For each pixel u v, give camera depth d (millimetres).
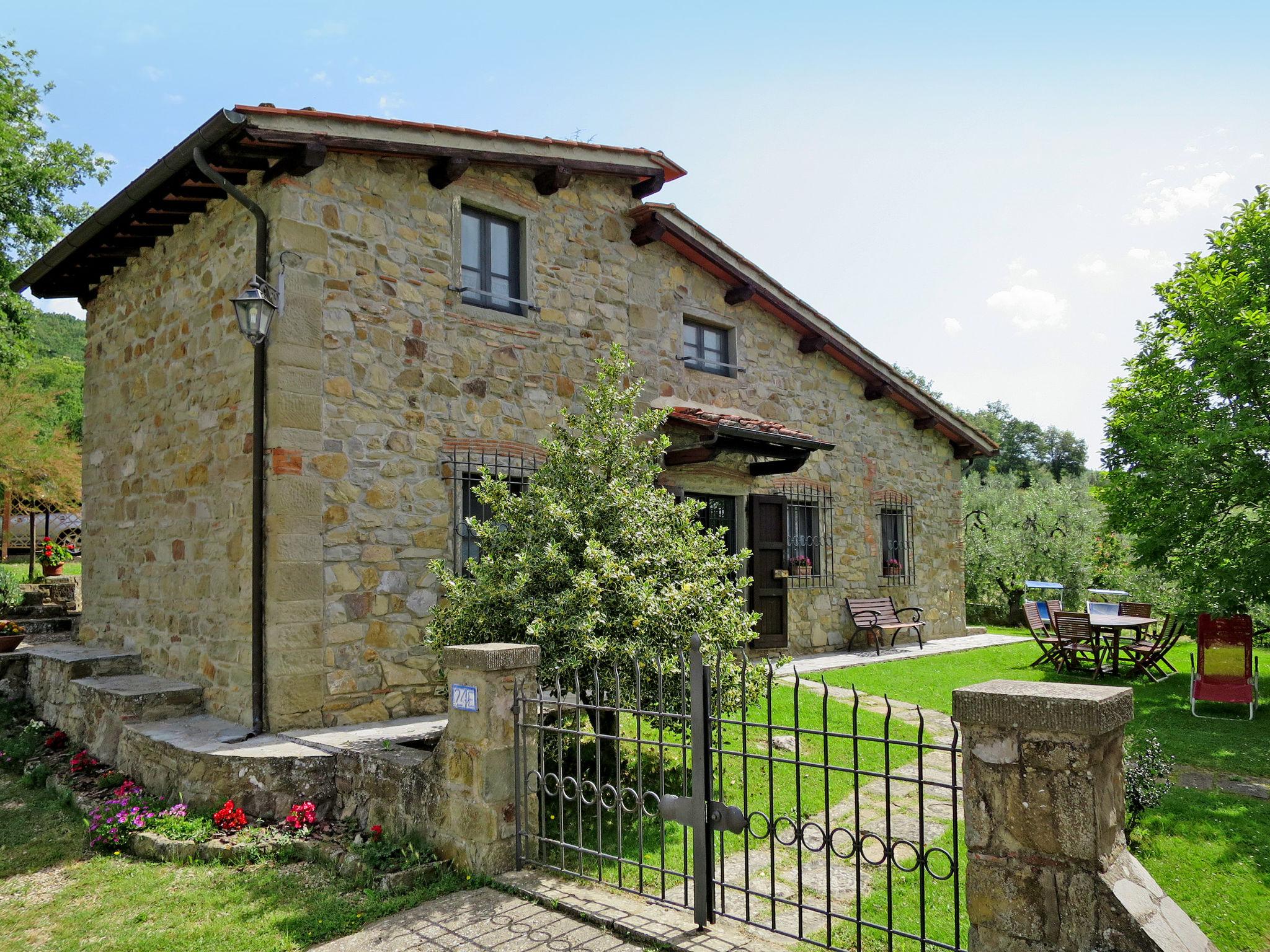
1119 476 8898
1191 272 8789
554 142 7797
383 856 4414
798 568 10773
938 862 4238
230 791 5195
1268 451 8039
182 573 7219
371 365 6734
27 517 22172
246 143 5969
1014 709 2545
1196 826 4680
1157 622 10672
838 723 6914
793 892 3918
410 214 7102
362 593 6523
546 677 5164
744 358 10461
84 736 6945
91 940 3867
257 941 3727
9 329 15508
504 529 6398
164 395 7707
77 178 15172
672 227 9109
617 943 3471
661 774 3736
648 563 5660
